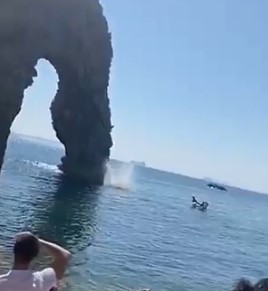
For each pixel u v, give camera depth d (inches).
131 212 2030.0
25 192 2020.2
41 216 1422.2
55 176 3061.0
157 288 787.4
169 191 4498.0
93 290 687.7
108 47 3083.2
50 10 2365.9
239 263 1284.4
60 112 3048.7
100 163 3100.4
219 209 3508.9
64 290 652.1
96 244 1114.7
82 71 2871.6
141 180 5625.0
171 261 1076.5
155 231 1581.0
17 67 2047.2
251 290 193.9
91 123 3024.1
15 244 193.2
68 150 3097.9
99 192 2637.8
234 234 2032.5
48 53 2517.2
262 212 4687.5
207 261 1198.9
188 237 1604.3
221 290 877.8
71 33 2655.0
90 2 2888.8
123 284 762.8
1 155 1999.3
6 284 183.5
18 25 2057.1
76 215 1596.9
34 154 6722.4
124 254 1044.5
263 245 1844.2
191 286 860.6
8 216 1307.8
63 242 1072.8
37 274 190.7
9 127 2022.6
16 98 2041.1
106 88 3110.2
